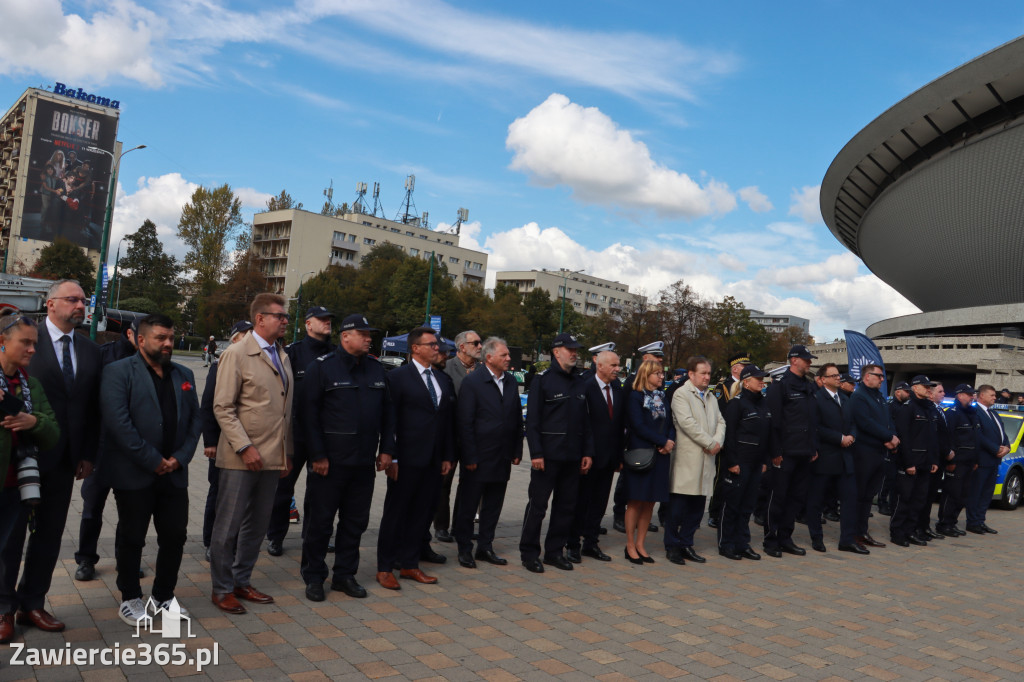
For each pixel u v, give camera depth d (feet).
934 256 139.64
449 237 391.04
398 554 21.35
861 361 44.52
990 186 119.24
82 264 237.45
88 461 15.93
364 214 361.10
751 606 20.40
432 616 17.47
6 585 14.28
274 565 20.99
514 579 21.52
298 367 23.00
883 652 17.31
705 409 25.90
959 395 35.47
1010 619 20.99
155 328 15.42
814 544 29.37
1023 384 102.58
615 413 25.00
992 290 129.49
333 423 18.21
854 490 29.63
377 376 19.01
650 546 27.99
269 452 17.10
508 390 23.25
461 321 233.14
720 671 15.30
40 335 15.46
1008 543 33.78
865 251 180.86
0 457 13.38
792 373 28.68
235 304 248.52
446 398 21.62
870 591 23.12
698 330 177.27
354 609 17.56
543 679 14.14
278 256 332.80
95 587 17.67
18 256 257.55
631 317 202.59
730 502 26.91
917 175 133.28
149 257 298.15
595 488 25.50
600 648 16.14
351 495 18.75
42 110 243.60
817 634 18.31
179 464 15.67
